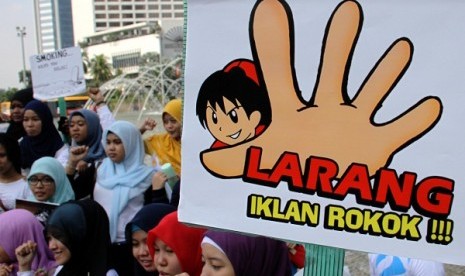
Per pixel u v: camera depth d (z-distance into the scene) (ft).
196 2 5.48
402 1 4.97
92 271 9.48
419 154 5.08
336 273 5.70
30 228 9.86
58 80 20.10
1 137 13.29
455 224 5.02
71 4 328.49
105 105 19.86
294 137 5.37
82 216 9.40
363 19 5.08
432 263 7.14
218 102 5.54
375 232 5.22
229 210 5.59
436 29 4.94
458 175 4.99
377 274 7.48
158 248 7.98
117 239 11.71
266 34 5.33
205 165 5.64
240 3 5.37
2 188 13.26
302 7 5.22
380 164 5.17
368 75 5.13
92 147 16.47
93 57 226.58
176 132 16.31
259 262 6.67
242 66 5.44
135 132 12.64
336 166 5.28
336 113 5.24
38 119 17.17
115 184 12.17
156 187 11.90
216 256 6.55
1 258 9.65
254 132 5.47
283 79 5.35
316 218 5.36
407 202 5.13
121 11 300.81
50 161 12.13
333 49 5.19
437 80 4.98
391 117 5.12
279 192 5.44
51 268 10.01
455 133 4.99
